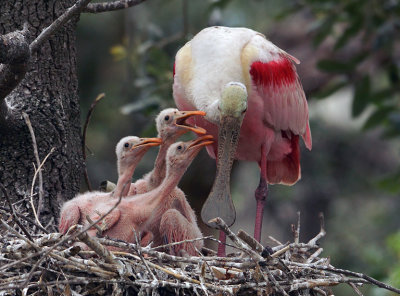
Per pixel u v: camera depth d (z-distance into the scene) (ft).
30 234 33.19
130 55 60.64
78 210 35.06
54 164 38.45
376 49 56.03
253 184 91.76
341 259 80.07
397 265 53.21
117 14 72.18
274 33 73.61
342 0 56.75
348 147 89.25
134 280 31.42
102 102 72.49
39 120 38.34
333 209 86.79
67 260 30.66
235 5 76.07
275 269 33.01
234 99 36.37
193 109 40.93
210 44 40.42
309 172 84.12
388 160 90.79
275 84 41.86
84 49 74.23
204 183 63.87
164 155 38.58
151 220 35.94
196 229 37.88
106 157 73.26
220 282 32.12
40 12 38.86
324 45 70.18
